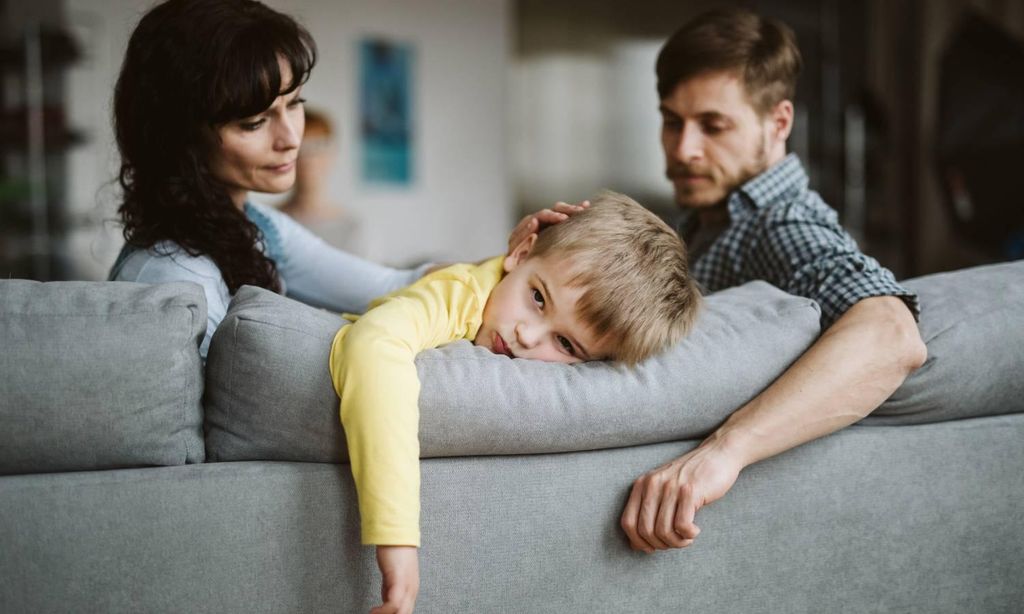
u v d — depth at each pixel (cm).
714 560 119
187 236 134
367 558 106
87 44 449
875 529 126
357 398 100
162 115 133
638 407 115
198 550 100
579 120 622
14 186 425
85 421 99
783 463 121
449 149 607
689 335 125
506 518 110
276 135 137
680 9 620
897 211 654
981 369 128
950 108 546
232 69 128
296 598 104
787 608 123
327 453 106
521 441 111
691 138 171
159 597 100
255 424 106
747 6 603
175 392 103
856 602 126
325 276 175
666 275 123
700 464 113
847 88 632
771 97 170
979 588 131
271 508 103
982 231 543
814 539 123
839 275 138
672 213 643
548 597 112
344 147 562
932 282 141
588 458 115
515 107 628
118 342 100
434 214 605
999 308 132
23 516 96
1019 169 529
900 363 121
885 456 125
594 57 620
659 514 111
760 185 169
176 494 100
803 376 119
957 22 630
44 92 437
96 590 98
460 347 115
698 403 119
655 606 117
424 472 108
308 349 106
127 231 138
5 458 98
